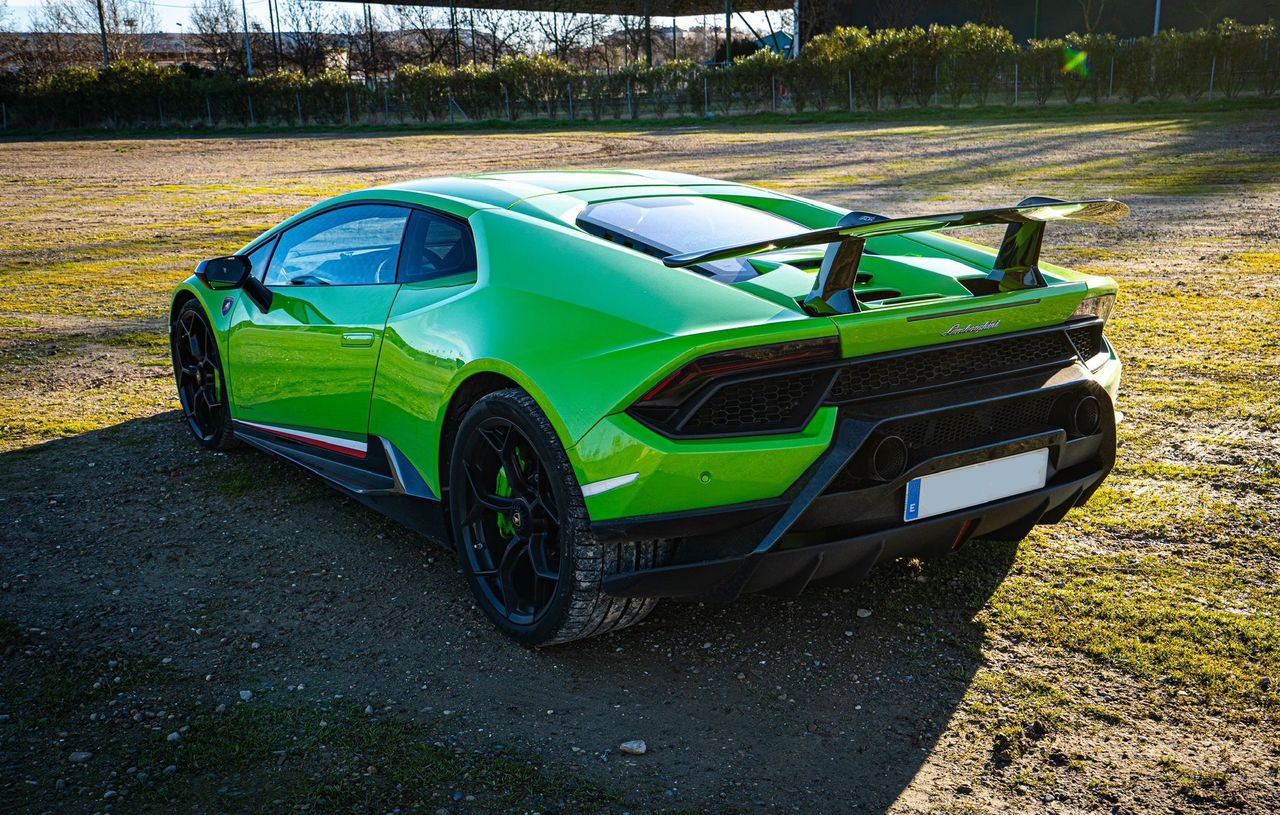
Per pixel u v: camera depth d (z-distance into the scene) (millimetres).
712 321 2393
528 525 2705
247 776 2221
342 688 2592
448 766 2258
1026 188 14047
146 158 26844
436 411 2930
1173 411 4672
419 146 29406
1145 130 23484
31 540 3520
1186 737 2342
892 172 16969
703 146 25344
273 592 3135
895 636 2814
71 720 2439
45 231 12523
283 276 3850
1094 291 2752
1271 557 3225
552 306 2662
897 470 2461
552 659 2740
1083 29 45562
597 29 62812
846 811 2111
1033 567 3203
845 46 36406
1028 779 2205
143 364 6062
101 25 59156
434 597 3105
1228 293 7012
